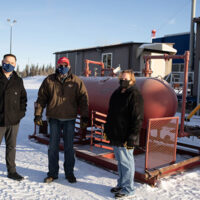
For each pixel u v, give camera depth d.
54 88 3.76
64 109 3.77
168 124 4.34
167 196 3.60
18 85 3.77
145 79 5.53
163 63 16.98
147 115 5.20
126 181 3.44
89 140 6.30
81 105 3.90
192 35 16.66
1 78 3.63
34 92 21.38
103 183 3.97
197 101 13.08
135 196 3.52
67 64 3.79
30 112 12.62
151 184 3.94
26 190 3.54
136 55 17.86
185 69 5.17
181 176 4.45
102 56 20.64
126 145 3.24
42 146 5.98
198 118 11.80
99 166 4.76
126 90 3.31
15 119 3.76
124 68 18.66
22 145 6.17
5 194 3.38
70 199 3.35
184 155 5.67
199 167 5.05
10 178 3.95
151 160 4.08
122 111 3.28
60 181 3.95
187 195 3.66
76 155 5.30
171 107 5.29
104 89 6.14
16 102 3.74
